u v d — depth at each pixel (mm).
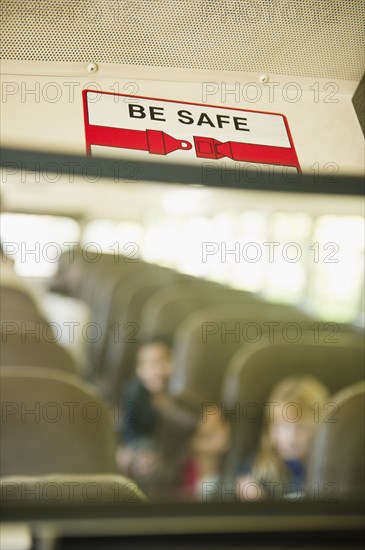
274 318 2283
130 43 817
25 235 2186
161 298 3068
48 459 916
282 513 572
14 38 782
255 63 864
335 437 1105
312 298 2162
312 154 863
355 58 885
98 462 935
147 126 814
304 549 559
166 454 2174
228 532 550
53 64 799
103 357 2951
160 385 2619
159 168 806
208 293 2863
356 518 578
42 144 773
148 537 538
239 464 2014
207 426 2146
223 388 2283
